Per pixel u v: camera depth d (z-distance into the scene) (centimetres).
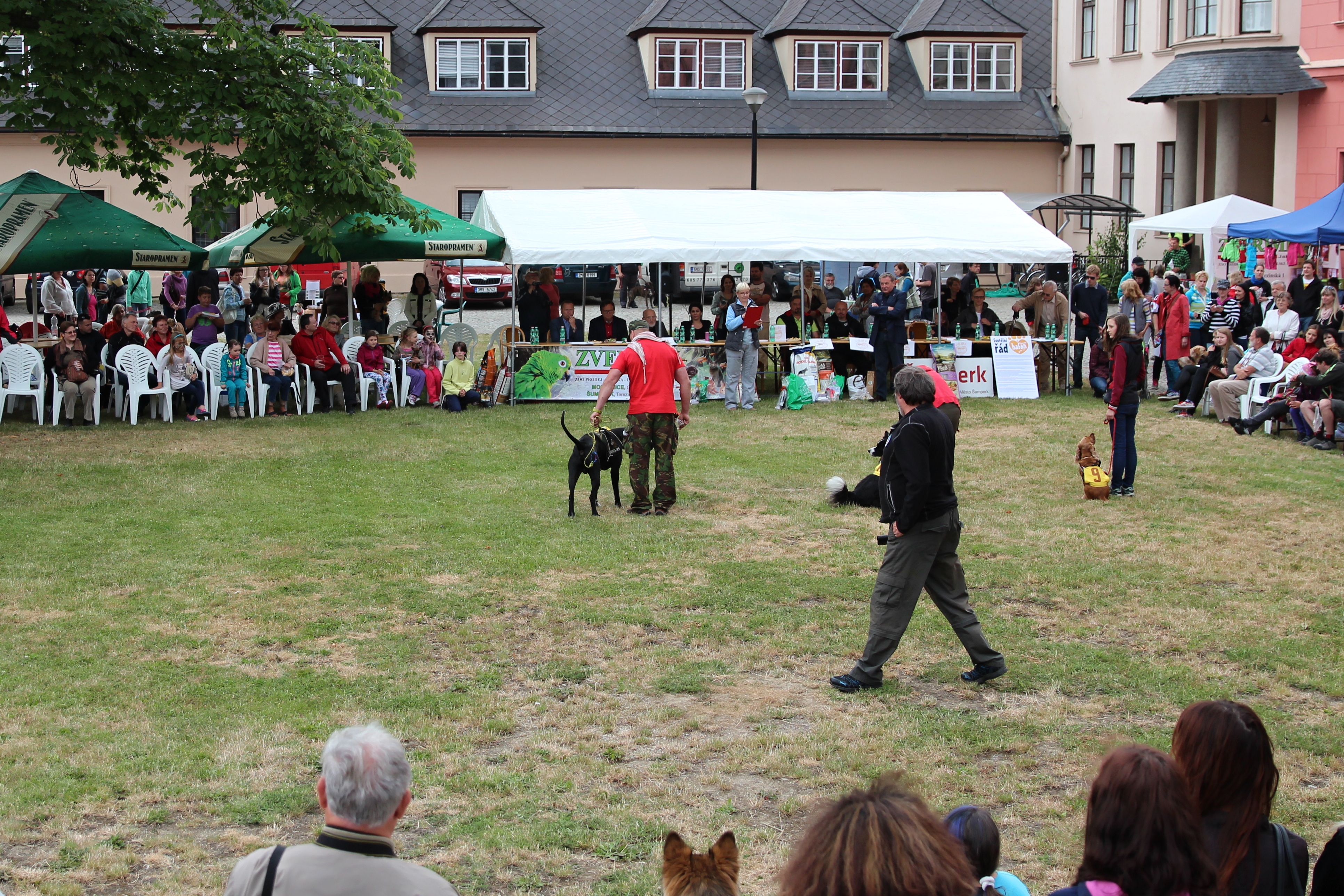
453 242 1795
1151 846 283
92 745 606
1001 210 1995
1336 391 1437
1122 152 3133
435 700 676
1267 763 333
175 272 2148
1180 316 1788
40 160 2922
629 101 3212
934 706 682
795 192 2011
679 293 3161
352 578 913
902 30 3425
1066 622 827
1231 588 901
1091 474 1180
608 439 1127
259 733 628
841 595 884
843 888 239
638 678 720
